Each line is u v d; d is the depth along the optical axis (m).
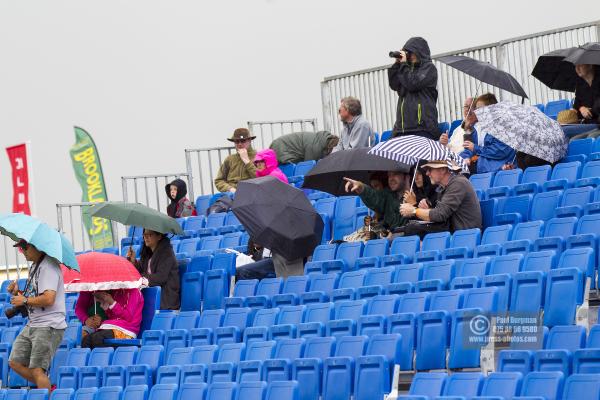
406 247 42.56
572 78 52.34
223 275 46.38
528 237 39.06
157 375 36.56
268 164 56.28
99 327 44.50
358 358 31.30
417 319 32.94
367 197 46.06
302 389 32.62
